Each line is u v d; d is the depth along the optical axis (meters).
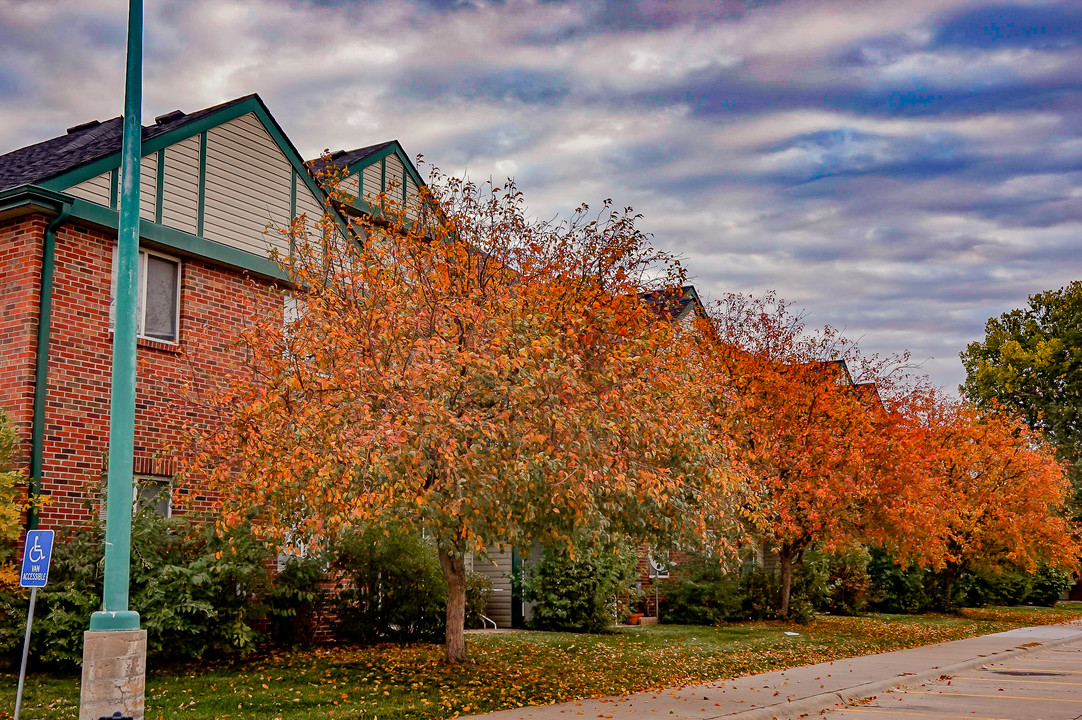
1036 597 41.25
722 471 12.98
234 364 15.79
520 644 17.53
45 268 14.08
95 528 13.55
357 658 14.92
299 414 11.26
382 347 11.64
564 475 10.91
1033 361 57.03
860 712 12.56
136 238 8.62
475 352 11.29
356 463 9.77
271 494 11.68
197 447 12.75
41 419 13.80
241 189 17.17
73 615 12.77
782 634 21.95
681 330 14.91
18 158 17.58
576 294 13.62
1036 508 29.94
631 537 15.01
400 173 24.08
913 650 20.27
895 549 24.17
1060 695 14.22
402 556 17.12
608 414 11.67
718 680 14.67
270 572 16.16
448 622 14.45
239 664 14.27
